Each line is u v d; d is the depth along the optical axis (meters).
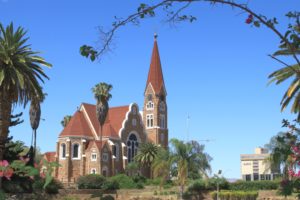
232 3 8.41
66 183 88.56
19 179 38.03
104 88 99.12
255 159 119.56
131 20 8.77
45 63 46.72
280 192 9.77
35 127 63.81
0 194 13.18
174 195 80.38
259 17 8.61
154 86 136.00
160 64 139.75
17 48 45.22
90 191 77.94
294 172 9.75
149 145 111.44
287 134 10.34
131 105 121.94
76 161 106.38
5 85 43.28
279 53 26.17
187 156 76.31
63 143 106.81
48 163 12.05
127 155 117.31
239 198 75.75
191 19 8.61
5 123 42.78
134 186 92.94
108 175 107.06
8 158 41.34
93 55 8.86
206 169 77.56
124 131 117.81
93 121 113.44
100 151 103.25
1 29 45.47
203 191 79.31
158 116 133.75
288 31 8.86
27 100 45.78
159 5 8.52
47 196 59.47
